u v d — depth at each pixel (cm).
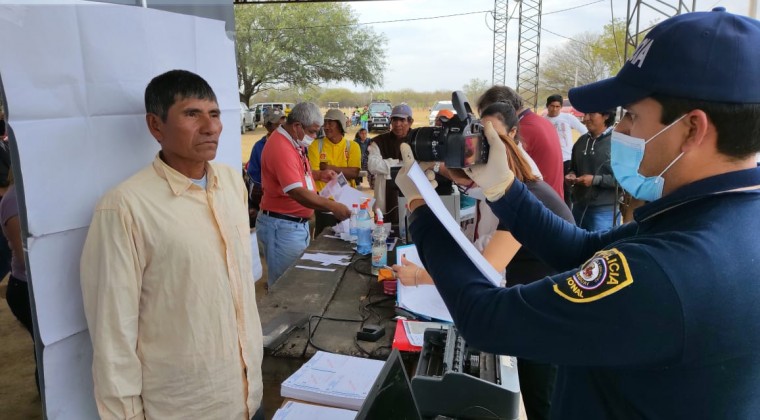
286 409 133
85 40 123
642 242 66
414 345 156
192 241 126
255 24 2300
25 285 222
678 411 64
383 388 83
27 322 231
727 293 58
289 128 307
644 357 61
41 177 115
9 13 107
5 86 107
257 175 452
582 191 438
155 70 145
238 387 139
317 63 2358
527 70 1595
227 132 186
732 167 65
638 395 68
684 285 58
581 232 101
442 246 84
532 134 296
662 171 70
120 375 118
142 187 123
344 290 218
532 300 68
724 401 61
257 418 154
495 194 101
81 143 124
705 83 62
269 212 323
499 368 123
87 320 122
